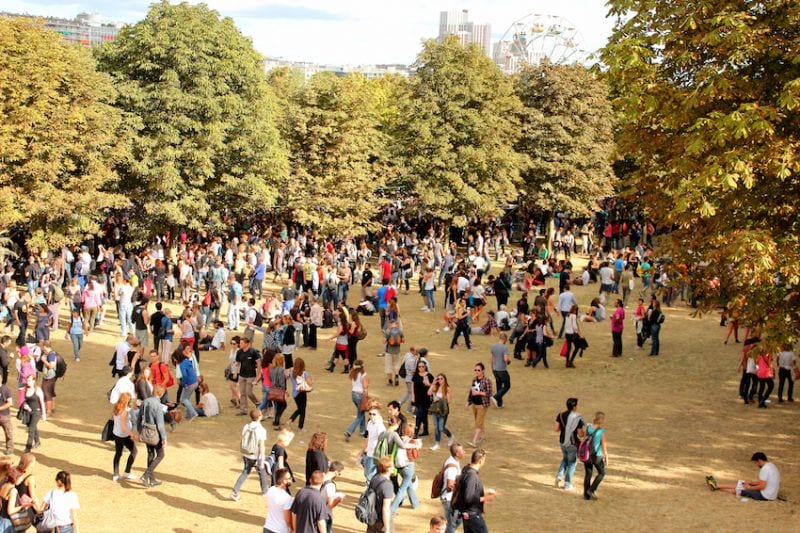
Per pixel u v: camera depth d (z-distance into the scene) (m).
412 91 51.62
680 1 17.42
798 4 15.53
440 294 41.91
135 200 43.12
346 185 50.34
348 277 37.12
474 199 49.25
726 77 16.53
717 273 17.41
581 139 52.12
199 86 41.56
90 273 36.34
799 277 15.22
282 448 15.94
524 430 21.70
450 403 24.25
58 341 30.56
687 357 29.75
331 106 51.34
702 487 17.66
